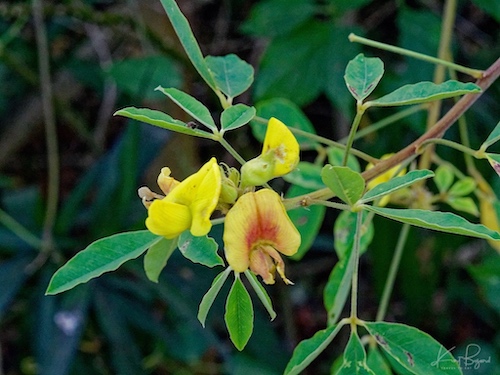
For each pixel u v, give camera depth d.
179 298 0.40
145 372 0.40
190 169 0.47
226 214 0.18
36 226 0.42
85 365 0.44
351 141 0.20
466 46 0.45
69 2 0.44
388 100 0.20
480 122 0.42
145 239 0.20
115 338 0.40
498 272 0.40
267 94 0.35
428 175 0.18
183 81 0.46
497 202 0.30
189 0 0.48
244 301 0.19
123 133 0.41
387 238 0.43
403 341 0.20
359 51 0.35
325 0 0.37
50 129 0.42
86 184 0.41
